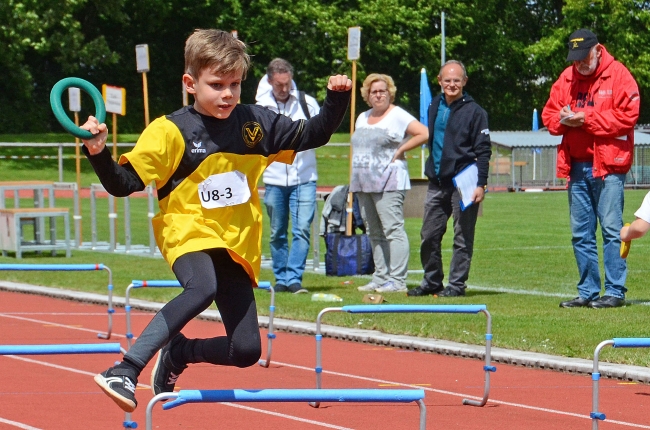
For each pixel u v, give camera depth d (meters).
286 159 7.36
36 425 9.16
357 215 20.09
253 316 7.08
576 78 14.64
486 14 83.06
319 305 15.46
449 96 15.84
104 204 42.19
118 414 9.60
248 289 7.15
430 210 16.22
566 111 14.37
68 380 11.22
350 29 19.94
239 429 8.99
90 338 13.98
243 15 76.38
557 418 9.36
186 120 6.93
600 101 14.41
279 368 11.80
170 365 7.56
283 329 14.38
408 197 30.06
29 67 70.81
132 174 6.66
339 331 13.77
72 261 22.42
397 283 16.97
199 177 6.94
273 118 7.24
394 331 13.57
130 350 6.39
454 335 13.00
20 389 10.74
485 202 44.56
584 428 8.98
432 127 16.05
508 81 86.62
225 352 7.16
